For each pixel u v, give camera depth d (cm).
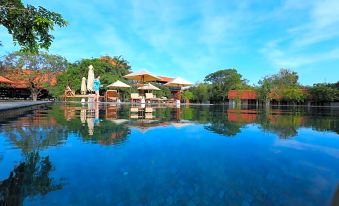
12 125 507
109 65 2930
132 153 286
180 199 171
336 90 3381
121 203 164
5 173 216
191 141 358
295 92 3459
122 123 563
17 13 455
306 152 298
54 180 202
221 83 4128
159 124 556
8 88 2869
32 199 168
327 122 659
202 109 1431
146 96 2252
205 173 223
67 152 285
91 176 212
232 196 177
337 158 273
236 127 522
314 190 188
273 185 198
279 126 548
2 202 163
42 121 585
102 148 307
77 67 2770
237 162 257
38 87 2752
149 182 201
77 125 514
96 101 2122
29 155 271
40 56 2739
